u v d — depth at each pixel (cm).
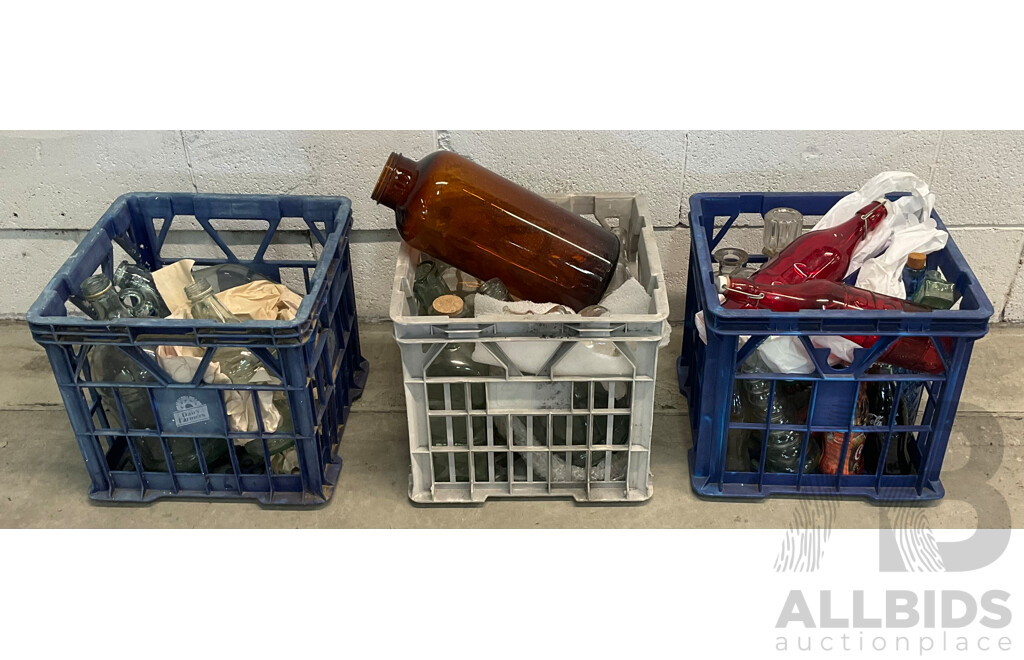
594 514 190
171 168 223
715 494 191
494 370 180
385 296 241
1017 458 200
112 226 203
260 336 166
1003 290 237
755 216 226
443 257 189
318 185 224
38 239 235
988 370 224
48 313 173
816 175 221
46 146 221
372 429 212
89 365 181
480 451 185
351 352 221
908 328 166
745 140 217
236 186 225
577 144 218
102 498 192
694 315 206
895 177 199
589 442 184
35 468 203
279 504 191
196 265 224
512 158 220
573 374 176
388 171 183
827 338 176
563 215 190
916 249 189
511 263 188
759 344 175
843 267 191
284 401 191
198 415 181
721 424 184
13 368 231
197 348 184
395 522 189
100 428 187
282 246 231
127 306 191
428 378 176
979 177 220
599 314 176
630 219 211
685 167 220
